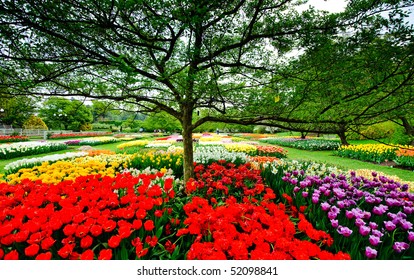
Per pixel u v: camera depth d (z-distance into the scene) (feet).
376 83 7.29
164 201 9.18
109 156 25.72
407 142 33.47
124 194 10.12
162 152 28.96
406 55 6.54
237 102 9.61
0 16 6.73
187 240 7.32
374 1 6.62
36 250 5.81
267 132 137.28
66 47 8.72
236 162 20.77
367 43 7.13
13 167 21.27
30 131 109.81
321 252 5.58
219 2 7.21
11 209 8.31
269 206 8.44
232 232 6.44
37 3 6.79
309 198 10.44
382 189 10.78
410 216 8.91
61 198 8.97
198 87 8.31
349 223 7.93
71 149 53.93
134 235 6.93
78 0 7.23
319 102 8.98
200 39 9.01
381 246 6.63
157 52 10.20
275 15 9.07
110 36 8.11
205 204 8.02
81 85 9.46
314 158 37.37
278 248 5.90
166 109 12.97
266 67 9.75
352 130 8.50
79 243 6.88
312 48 8.23
